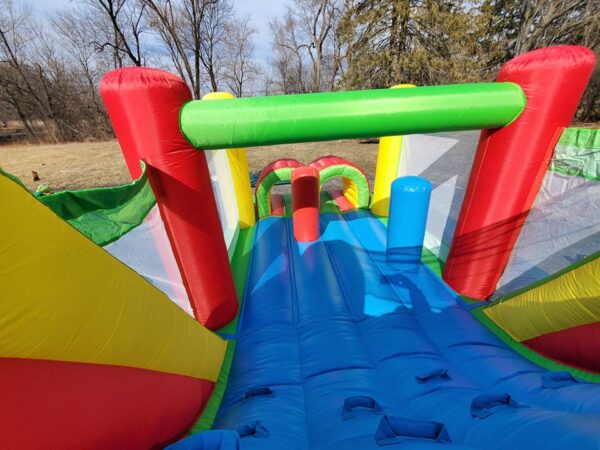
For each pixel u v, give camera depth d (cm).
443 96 267
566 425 115
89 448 120
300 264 431
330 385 227
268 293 373
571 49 265
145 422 153
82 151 1702
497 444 123
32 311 112
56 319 120
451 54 1438
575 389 174
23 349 110
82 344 132
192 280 301
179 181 260
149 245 244
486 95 271
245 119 252
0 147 1995
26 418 103
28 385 107
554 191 298
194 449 106
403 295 361
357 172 591
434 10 1353
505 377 229
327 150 1548
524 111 279
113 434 132
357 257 437
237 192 537
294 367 263
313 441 158
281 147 1661
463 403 172
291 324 324
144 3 1906
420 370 236
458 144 420
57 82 2314
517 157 295
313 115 257
